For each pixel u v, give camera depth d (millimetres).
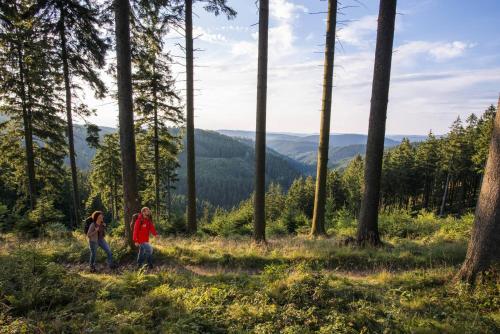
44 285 5836
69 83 15125
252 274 8312
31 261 6922
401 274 7266
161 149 23188
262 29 10641
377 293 5848
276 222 19344
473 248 5844
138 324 4723
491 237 5586
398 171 48531
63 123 17750
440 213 44281
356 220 17047
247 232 18406
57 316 4691
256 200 11438
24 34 13609
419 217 16172
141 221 8703
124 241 9938
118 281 7008
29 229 13789
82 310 5215
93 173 32656
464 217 13328
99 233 8688
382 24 9008
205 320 4727
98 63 14211
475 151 42344
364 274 7914
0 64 15422
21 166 20906
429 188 51750
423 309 5133
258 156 11195
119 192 32500
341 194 56344
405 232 12750
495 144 5578
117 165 31516
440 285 6223
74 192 16000
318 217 13680
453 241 10219
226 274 7852
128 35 8992
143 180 27453
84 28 13633
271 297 5656
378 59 9164
